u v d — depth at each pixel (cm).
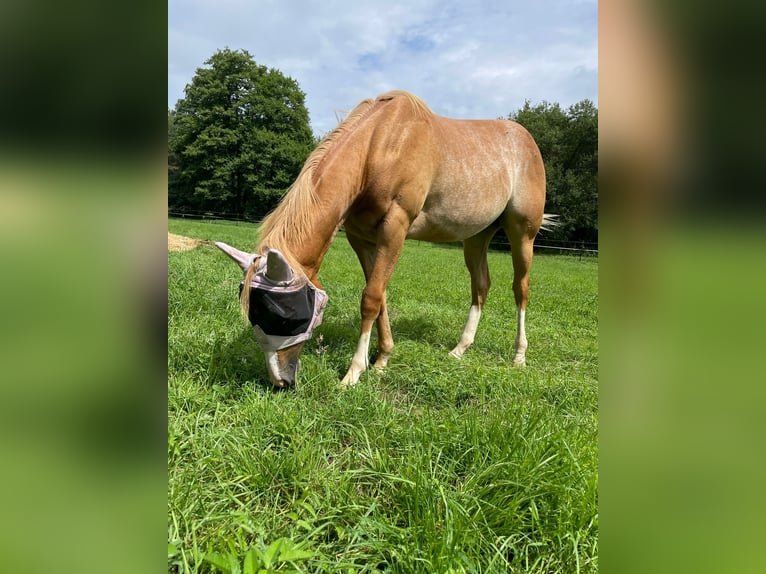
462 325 490
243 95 3550
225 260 774
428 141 310
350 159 280
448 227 350
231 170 3406
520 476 184
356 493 189
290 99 3769
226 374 275
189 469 180
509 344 431
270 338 238
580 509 166
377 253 308
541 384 318
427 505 169
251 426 221
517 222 386
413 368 335
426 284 850
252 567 124
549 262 1847
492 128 372
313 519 161
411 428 229
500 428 219
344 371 328
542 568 155
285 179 3519
